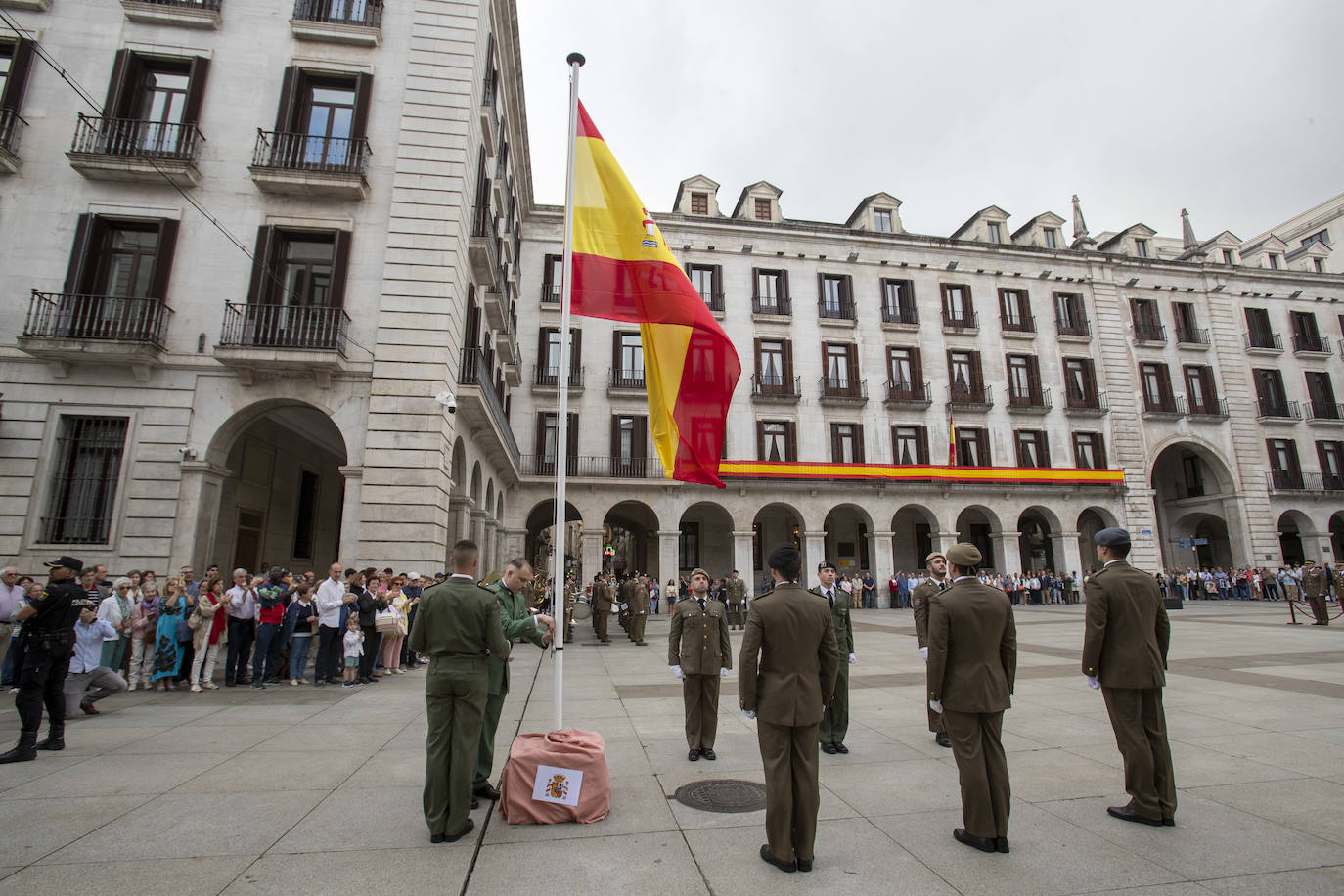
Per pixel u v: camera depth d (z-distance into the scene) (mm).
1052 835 3994
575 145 6406
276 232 13891
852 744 6113
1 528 12039
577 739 4562
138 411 12812
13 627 8633
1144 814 4145
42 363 12719
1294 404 33750
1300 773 5121
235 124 14000
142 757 5648
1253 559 31328
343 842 3902
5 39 13719
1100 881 3412
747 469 27156
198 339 13148
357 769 5336
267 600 9445
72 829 4082
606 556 38562
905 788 4875
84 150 13297
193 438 12883
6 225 13000
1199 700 7703
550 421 26984
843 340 29984
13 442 12375
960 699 3951
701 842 3916
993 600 4074
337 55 14641
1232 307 34500
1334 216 39250
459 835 3967
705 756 5656
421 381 13531
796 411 29062
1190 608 25219
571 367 27375
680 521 29156
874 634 16688
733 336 29203
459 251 14430
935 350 30781
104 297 12820
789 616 3760
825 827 4156
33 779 5055
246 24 14422
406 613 11039
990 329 31531
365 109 14414
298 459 19109
